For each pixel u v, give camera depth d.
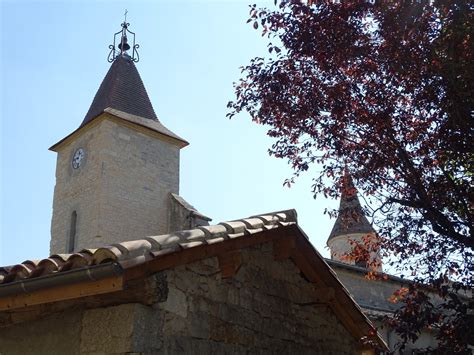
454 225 6.41
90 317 5.06
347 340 8.44
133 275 4.50
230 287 6.33
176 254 5.20
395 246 6.81
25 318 5.42
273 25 7.15
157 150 29.81
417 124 6.85
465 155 6.36
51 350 5.15
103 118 28.16
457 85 5.89
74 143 29.81
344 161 7.36
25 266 4.82
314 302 7.88
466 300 6.12
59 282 4.52
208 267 5.96
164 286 5.04
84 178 28.08
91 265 4.38
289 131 7.56
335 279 7.77
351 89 7.02
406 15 6.31
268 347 6.73
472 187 6.39
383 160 6.83
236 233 6.09
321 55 7.01
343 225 7.98
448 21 6.04
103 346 4.89
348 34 6.86
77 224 27.47
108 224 26.47
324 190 7.71
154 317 5.05
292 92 7.29
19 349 5.33
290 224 7.09
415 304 5.98
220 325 5.98
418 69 6.40
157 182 29.14
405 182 6.77
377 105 6.94
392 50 6.53
